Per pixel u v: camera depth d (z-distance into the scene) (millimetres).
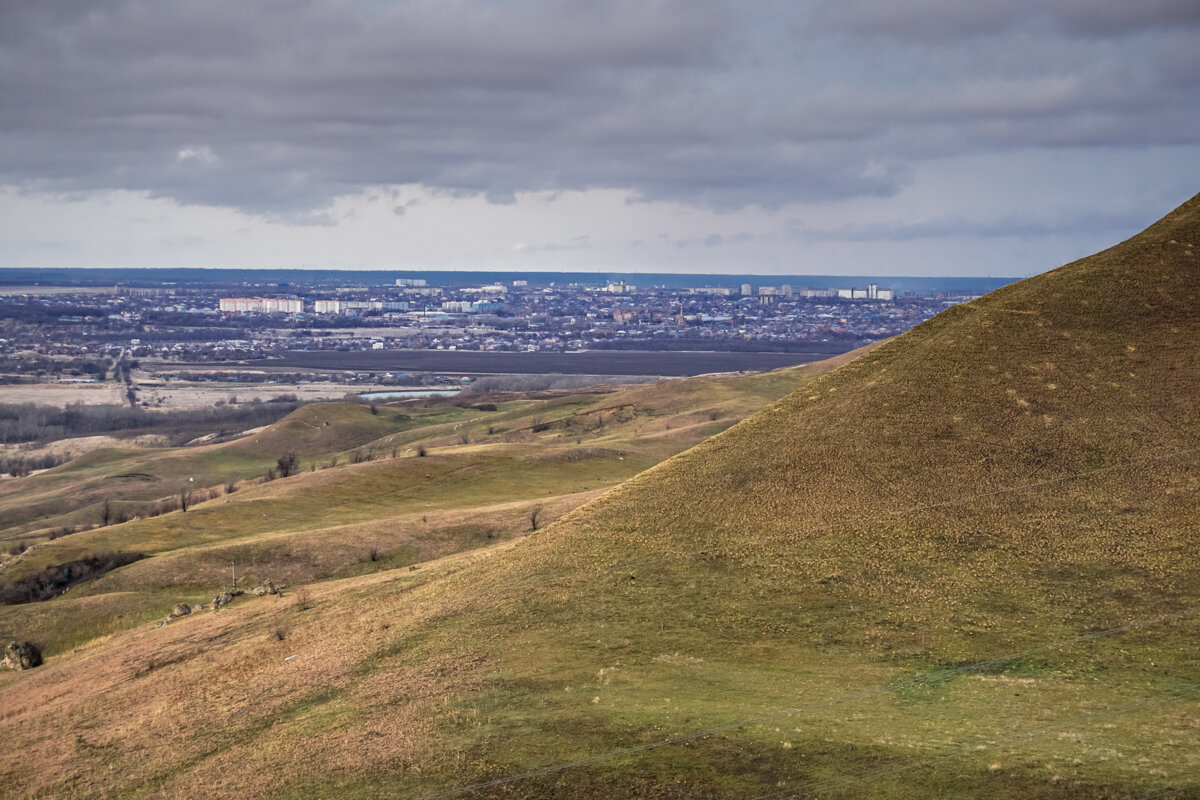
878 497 65625
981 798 34562
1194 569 53062
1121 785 34000
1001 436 68812
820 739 40031
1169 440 64688
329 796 41281
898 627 51656
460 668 53344
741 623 54156
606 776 39125
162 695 65375
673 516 70062
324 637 68062
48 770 55562
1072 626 49594
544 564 67438
